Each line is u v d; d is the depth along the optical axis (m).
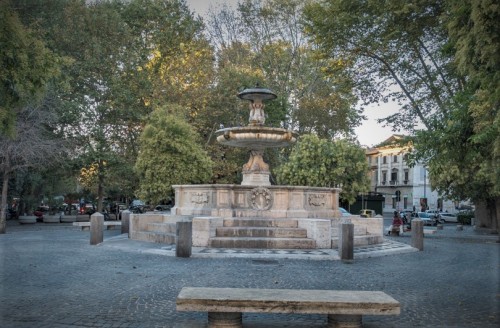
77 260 11.50
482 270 10.95
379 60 24.12
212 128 32.66
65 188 44.19
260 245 13.45
